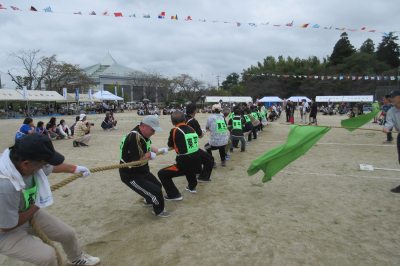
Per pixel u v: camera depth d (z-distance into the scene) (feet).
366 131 44.14
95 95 133.69
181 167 13.89
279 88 177.37
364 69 155.84
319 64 187.73
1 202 5.69
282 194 15.25
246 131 31.30
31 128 28.73
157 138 39.32
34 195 6.68
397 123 15.71
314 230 11.00
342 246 9.78
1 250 6.47
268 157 14.40
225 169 20.92
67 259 9.22
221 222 11.84
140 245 10.03
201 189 16.34
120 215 12.77
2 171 5.76
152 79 192.03
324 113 102.37
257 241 10.18
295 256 9.18
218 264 8.80
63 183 7.81
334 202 13.93
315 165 21.54
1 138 40.70
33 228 6.74
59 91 142.92
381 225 11.36
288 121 61.72
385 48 173.27
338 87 155.84
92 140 38.27
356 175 18.66
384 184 16.66
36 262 6.61
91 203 14.33
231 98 144.46
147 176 12.50
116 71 240.53
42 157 5.91
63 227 7.88
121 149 11.78
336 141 33.88
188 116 18.29
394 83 134.51
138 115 110.42
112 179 18.60
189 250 9.64
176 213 12.86
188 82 189.37
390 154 25.39
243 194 15.37
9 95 94.22
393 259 8.97
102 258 9.20
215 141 20.45
